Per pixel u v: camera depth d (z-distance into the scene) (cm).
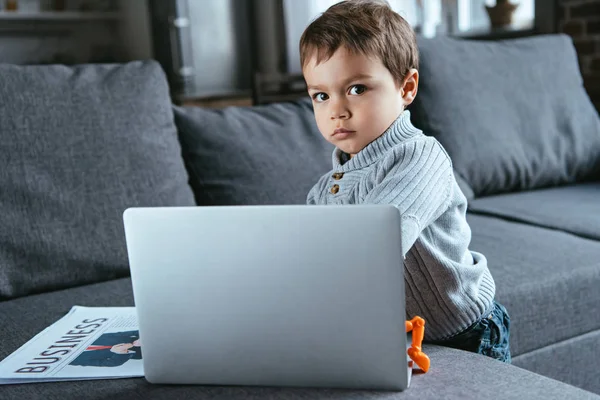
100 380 93
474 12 298
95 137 154
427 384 85
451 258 102
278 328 82
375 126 99
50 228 146
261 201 167
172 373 88
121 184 154
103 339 107
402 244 84
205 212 80
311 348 81
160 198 157
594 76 301
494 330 109
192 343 85
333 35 96
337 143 102
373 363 81
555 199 200
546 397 82
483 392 83
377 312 79
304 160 176
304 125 185
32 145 148
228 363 85
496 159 207
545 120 219
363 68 96
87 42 241
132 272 84
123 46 248
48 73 157
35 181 146
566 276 142
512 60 223
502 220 185
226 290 82
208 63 263
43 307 133
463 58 214
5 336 117
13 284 141
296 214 78
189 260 82
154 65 172
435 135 204
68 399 88
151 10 251
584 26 303
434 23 290
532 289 137
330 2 278
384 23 99
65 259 146
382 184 93
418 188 92
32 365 99
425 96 206
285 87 276
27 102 150
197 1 257
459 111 206
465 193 200
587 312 146
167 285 83
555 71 229
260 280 80
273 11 269
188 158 172
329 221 77
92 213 150
